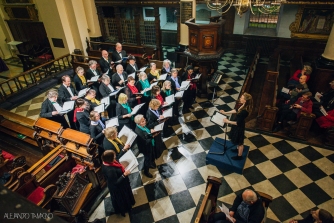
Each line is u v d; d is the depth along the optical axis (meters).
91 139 4.62
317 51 10.71
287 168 5.53
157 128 5.08
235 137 5.18
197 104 8.29
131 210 4.73
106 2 11.84
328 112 6.15
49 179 4.48
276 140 6.39
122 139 4.76
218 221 3.83
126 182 4.25
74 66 10.07
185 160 5.89
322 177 5.27
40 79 10.19
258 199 3.58
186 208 4.73
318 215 3.37
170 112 5.62
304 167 5.54
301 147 6.11
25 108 8.58
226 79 10.11
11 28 13.95
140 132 4.88
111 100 6.91
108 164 3.86
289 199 4.81
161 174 5.52
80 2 11.38
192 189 5.13
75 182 3.79
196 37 7.76
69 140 4.82
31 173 4.15
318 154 5.88
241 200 3.81
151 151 5.20
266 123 6.59
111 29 13.06
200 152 6.13
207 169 5.61
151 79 7.31
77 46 12.22
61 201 3.57
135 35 12.77
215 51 7.86
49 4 11.04
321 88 7.41
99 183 5.03
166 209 4.73
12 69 12.90
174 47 14.65
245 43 12.57
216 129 6.98
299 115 6.15
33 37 13.79
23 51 13.60
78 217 3.82
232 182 5.24
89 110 5.86
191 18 8.96
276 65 8.62
